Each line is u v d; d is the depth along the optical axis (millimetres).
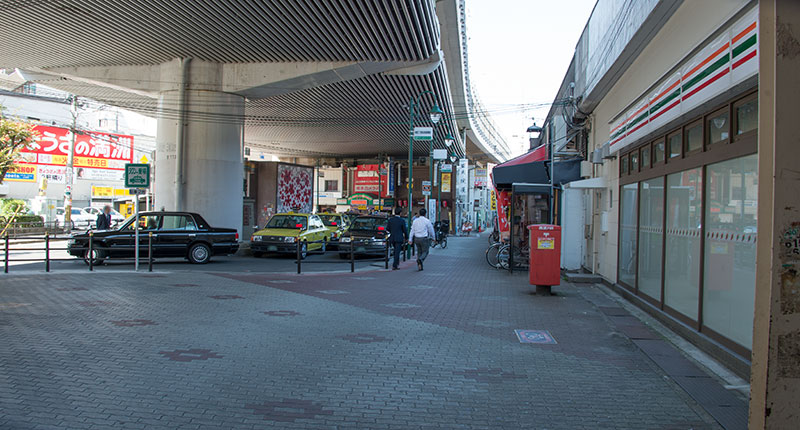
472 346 6562
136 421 4031
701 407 4578
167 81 19656
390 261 19016
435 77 22250
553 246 10641
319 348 6309
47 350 5871
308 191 28375
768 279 2932
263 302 9305
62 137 38875
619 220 10703
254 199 26109
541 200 15438
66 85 23828
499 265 15867
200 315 8023
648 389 5055
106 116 44344
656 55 8180
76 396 4508
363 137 37250
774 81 2895
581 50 13570
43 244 25672
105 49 17906
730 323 5684
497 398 4762
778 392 2887
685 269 7090
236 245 17234
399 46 16938
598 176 13055
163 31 15727
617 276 10789
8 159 22047
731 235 5688
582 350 6449
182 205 19344
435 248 26359
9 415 4043
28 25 15297
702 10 6281
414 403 4602
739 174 5496
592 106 13398
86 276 12320
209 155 19516
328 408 4438
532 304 9625
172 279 12039
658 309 8125
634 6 8172
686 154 7121
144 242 15617
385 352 6203
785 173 2871
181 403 4434
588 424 4203
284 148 44312
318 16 14320
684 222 7160
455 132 37531
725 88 5547
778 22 2883
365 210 43406
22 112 37281
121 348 6059
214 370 5355
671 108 7320
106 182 43250
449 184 42844
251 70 19359
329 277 13477
